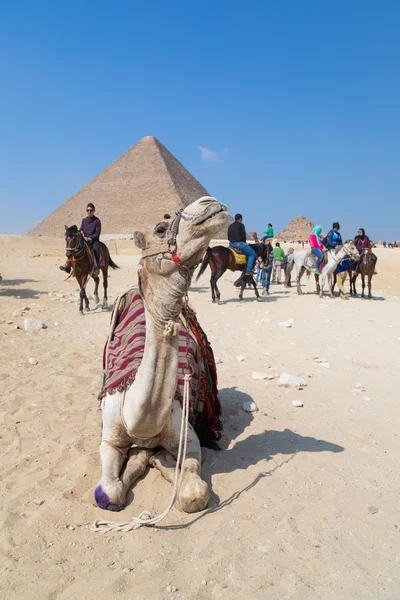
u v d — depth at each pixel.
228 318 13.19
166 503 4.02
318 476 4.57
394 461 4.97
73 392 6.63
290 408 6.38
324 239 19.39
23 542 3.51
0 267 27.17
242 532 3.68
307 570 3.30
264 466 4.71
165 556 3.39
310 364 8.55
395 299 19.56
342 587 3.16
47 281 21.31
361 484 4.47
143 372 3.71
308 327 11.95
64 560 3.34
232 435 5.44
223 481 4.41
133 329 4.45
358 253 17.92
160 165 136.50
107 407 4.18
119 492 3.92
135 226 125.69
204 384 5.01
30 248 53.78
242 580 3.17
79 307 14.05
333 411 6.34
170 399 3.77
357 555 3.49
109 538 3.59
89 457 4.76
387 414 6.29
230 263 16.41
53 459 4.75
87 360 8.25
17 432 5.36
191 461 4.15
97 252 13.70
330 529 3.77
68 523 3.74
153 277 3.60
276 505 4.05
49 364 7.89
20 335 10.01
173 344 3.69
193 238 3.43
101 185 142.50
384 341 10.41
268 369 8.12
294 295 19.48
